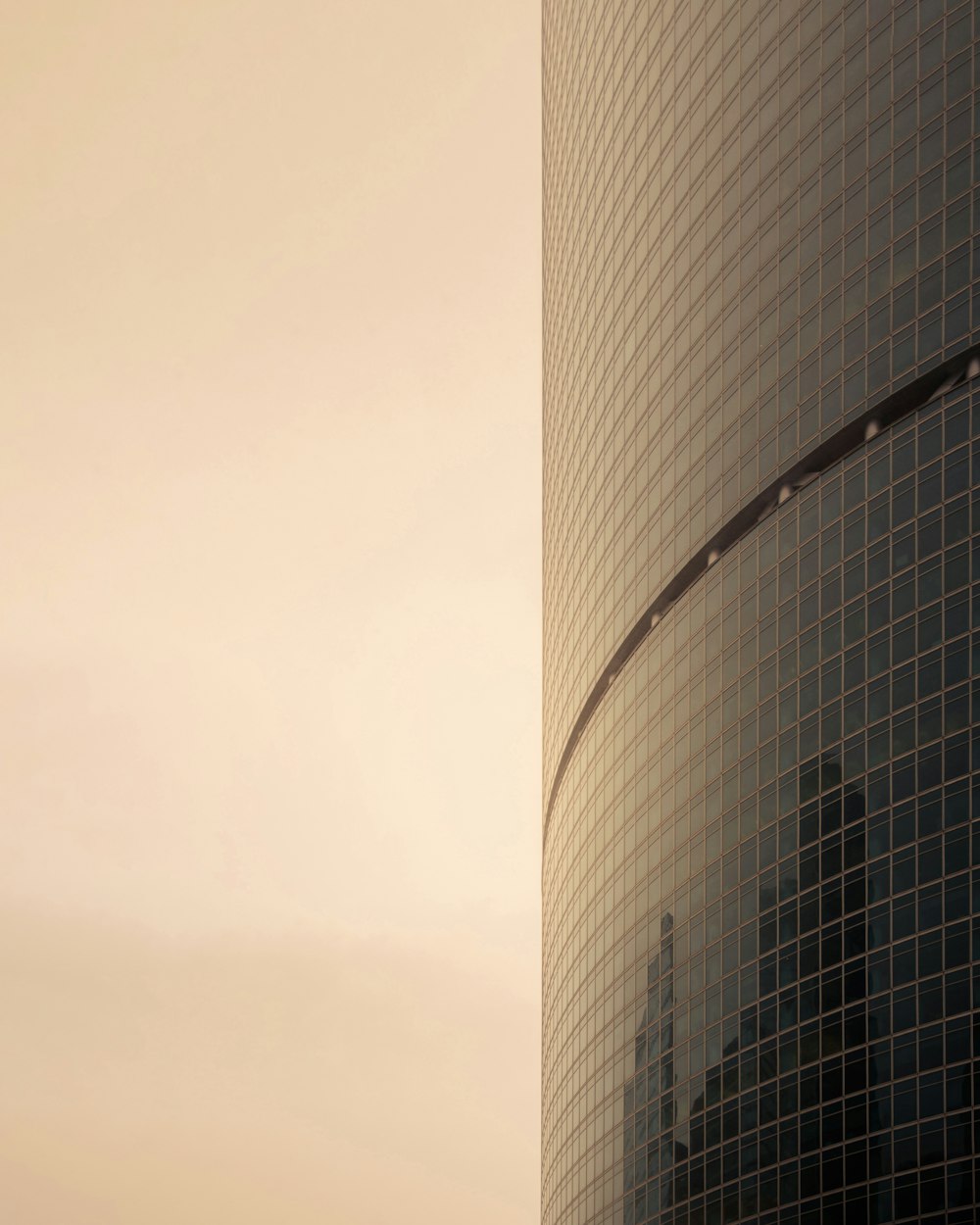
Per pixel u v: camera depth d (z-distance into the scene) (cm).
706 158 11638
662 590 11681
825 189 9762
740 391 10575
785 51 10500
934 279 8625
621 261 13612
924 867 7862
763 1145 8906
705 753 10444
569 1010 13712
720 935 9825
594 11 15250
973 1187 7150
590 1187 12262
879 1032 7944
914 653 8256
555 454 16462
